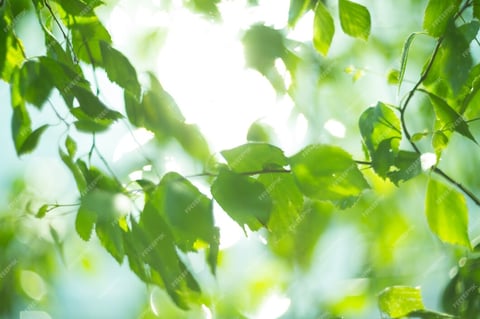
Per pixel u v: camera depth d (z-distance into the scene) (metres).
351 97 2.50
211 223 1.57
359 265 2.63
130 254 1.59
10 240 2.66
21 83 1.58
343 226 2.62
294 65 1.97
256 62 1.91
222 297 2.19
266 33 1.92
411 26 2.62
